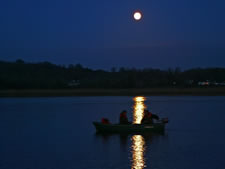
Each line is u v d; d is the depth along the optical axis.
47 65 198.12
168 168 18.55
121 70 186.12
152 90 106.38
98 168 18.72
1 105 63.81
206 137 27.36
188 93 97.12
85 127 34.03
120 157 20.95
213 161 19.84
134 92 102.00
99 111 51.00
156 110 51.69
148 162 19.75
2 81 117.94
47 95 95.62
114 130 29.19
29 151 23.16
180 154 21.58
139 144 24.72
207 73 172.62
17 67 179.62
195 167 18.67
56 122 38.28
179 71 175.12
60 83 123.12
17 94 96.81
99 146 24.28
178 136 27.77
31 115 45.97
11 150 23.55
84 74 189.25
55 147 24.31
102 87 121.75
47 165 19.52
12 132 31.23
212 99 77.69
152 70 179.12
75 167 19.02
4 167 19.19
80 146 24.42
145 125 29.06
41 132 31.03
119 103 67.12
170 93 98.12
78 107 58.28
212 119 39.69
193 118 40.84
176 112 48.44
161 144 24.62
